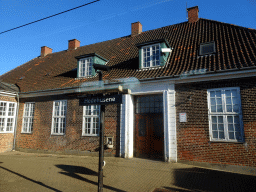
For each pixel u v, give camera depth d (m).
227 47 8.53
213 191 4.78
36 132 11.80
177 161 7.58
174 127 7.78
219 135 7.03
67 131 10.65
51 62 16.33
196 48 9.45
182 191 4.82
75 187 5.23
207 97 7.36
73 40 17.70
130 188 5.05
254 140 6.37
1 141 11.96
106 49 14.24
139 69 9.67
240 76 6.81
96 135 9.80
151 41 9.52
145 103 9.18
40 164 8.08
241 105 6.73
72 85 10.68
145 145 8.85
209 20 11.92
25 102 12.77
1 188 5.27
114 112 9.37
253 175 6.11
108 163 7.67
